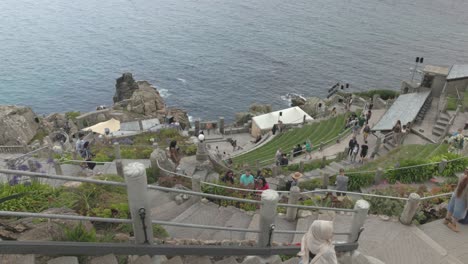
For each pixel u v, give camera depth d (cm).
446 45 7912
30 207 718
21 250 464
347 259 754
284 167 1920
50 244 476
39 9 12750
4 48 8169
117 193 944
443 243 927
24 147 2138
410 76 6331
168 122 3316
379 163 1806
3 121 2667
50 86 6203
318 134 2853
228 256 632
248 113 4106
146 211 507
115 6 13525
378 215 1042
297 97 5506
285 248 666
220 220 1016
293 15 11644
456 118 2389
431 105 2828
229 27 10319
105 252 512
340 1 13688
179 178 1309
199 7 13275
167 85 6291
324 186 1559
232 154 2816
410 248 912
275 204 596
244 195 1208
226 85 6281
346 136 2541
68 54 7888
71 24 10700
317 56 7575
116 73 6869
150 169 1379
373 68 6781
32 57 7619
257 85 6259
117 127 3038
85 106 5562
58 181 1107
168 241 709
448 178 1412
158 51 8181
